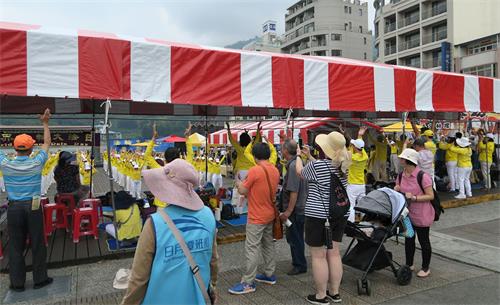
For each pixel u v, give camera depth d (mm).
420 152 7297
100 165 27547
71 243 5961
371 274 4914
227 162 19078
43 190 13078
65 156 7086
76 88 4824
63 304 3969
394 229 4527
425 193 4586
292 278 4738
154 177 1985
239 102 5965
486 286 4488
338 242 4008
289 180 4523
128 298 1901
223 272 4941
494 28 32625
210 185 8414
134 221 5797
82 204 6531
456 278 4750
